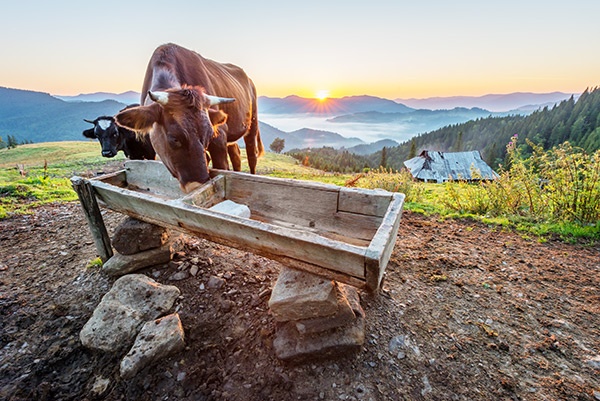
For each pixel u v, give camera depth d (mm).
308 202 2619
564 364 1870
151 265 2715
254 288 2486
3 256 3230
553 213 4242
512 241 3586
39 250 3363
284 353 1831
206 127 2623
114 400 1696
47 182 7176
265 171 17344
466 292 2559
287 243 1731
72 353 1976
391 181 6148
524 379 1774
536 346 2000
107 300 2221
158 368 1835
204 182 2682
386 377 1777
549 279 2756
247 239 1941
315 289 1811
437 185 9477
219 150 3768
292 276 1948
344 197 2426
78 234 3789
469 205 4941
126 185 3590
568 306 2391
